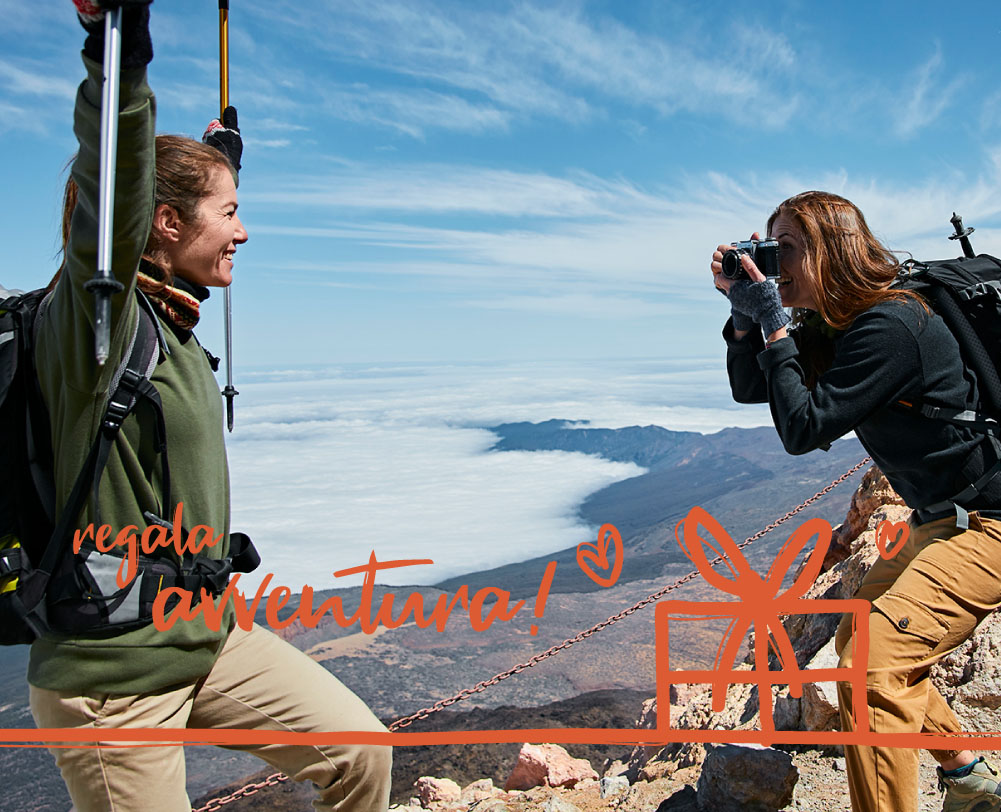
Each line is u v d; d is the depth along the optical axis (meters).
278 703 1.86
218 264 1.88
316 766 1.88
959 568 2.19
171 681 1.68
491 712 12.10
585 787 4.64
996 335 2.19
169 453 1.69
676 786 3.56
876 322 2.20
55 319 1.53
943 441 2.21
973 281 2.23
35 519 1.66
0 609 1.55
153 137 1.46
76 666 1.59
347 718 1.88
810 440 2.23
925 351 2.17
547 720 11.03
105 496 1.63
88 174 1.42
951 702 3.24
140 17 1.35
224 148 2.55
